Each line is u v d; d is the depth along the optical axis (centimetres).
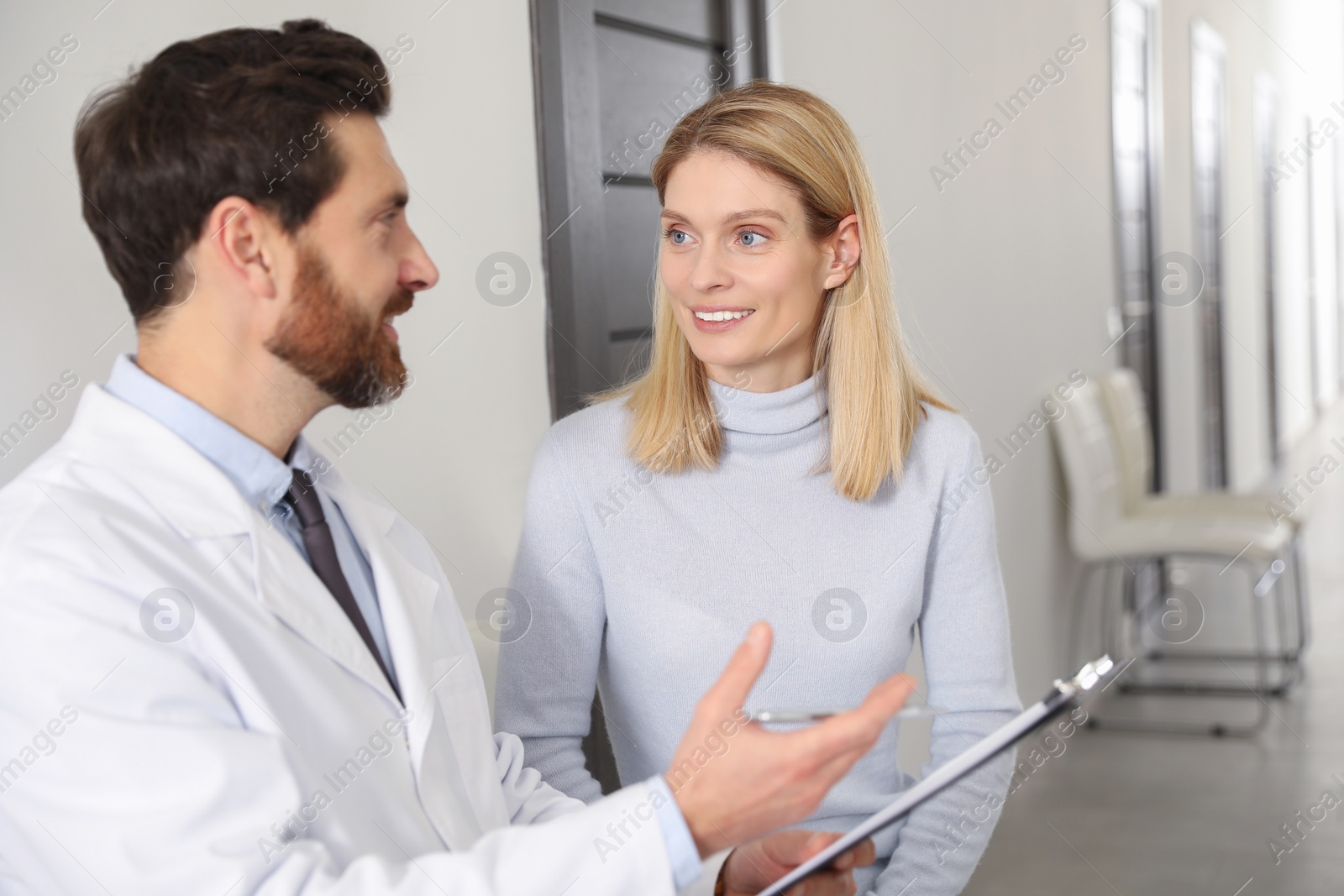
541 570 127
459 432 153
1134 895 233
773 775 74
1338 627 419
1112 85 405
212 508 83
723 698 76
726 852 100
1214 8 542
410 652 93
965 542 132
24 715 69
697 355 122
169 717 72
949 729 129
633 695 125
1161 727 334
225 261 83
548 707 125
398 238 92
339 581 94
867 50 245
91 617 71
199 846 69
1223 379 578
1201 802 281
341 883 72
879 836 124
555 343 166
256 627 82
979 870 245
